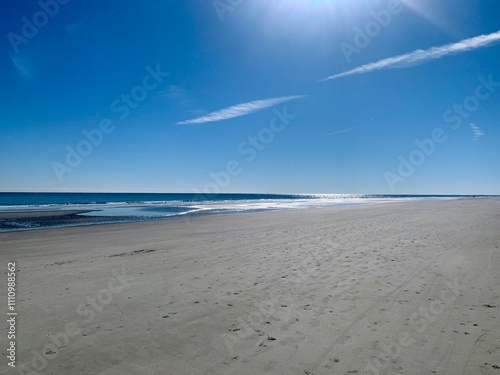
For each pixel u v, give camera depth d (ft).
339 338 12.94
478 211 75.77
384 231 41.93
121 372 10.97
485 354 11.39
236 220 64.75
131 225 57.72
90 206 135.03
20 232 48.73
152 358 11.84
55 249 34.45
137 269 25.16
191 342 13.01
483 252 27.84
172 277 22.70
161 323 14.94
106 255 30.91
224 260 27.61
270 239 38.19
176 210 104.73
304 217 68.18
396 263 24.56
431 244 31.83
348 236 38.45
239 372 10.76
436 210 81.15
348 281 20.45
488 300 16.53
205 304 17.29
